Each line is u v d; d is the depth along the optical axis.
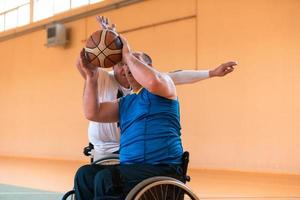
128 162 2.94
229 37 10.72
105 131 3.91
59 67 15.01
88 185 2.92
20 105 16.47
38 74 15.76
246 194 7.00
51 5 15.50
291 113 9.62
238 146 10.41
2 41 17.33
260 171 10.01
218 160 10.76
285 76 9.75
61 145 14.80
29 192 7.06
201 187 7.83
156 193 2.64
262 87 10.09
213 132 10.88
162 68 12.04
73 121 14.47
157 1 12.21
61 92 14.91
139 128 2.94
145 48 12.45
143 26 12.52
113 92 3.93
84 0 14.45
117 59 3.02
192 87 11.28
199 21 11.29
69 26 14.72
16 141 16.62
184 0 11.60
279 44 9.87
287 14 9.78
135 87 3.16
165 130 2.93
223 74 4.04
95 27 13.95
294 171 9.51
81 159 14.10
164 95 2.93
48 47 15.38
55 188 7.58
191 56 11.43
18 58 16.61
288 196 6.83
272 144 9.86
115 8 13.25
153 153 2.88
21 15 16.62
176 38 11.76
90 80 3.15
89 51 3.01
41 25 15.62
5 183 8.40
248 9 10.40
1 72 17.36
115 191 2.67
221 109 10.75
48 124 15.33
